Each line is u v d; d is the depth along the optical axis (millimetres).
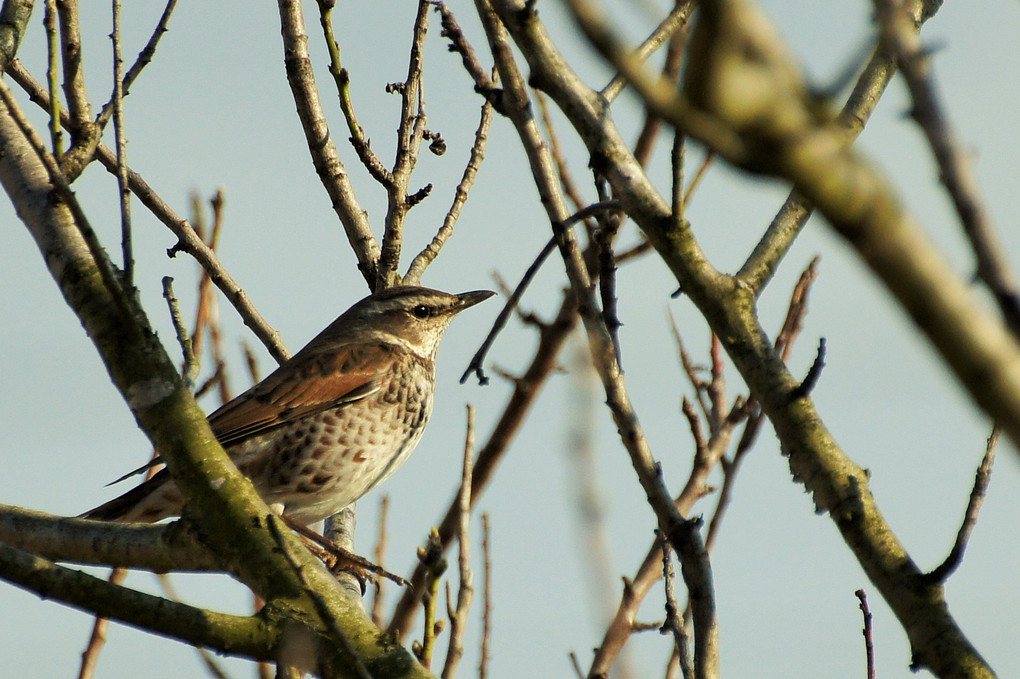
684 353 12070
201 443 9312
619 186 8305
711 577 8516
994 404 3736
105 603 8484
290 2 13578
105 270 9141
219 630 8617
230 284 13438
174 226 13102
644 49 9305
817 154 3699
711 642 8383
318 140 13586
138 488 13797
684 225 8273
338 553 12875
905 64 4551
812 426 8375
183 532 9367
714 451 11492
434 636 8664
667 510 8586
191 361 10875
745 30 3654
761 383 8445
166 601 8617
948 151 4508
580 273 8906
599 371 8742
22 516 10242
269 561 9023
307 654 8648
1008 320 4449
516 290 9023
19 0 12008
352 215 13516
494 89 9102
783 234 8789
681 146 7941
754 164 3744
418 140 13391
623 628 10250
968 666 7746
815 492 8344
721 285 8422
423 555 8539
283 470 14891
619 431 8695
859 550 8164
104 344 9391
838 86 3832
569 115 8320
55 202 9953
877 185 3725
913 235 3713
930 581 7957
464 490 9547
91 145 10344
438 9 9609
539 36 8305
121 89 9391
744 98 3672
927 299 3717
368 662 8594
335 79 12945
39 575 8445
